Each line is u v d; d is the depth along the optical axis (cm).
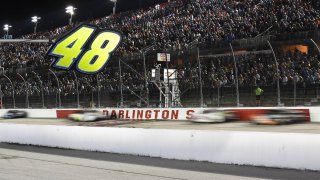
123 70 2594
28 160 1090
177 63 2502
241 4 2709
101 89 2508
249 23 2416
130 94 2300
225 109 1902
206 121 1900
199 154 1024
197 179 783
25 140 1527
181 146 1062
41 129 1468
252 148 934
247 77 2045
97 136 1281
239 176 806
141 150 1155
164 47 2650
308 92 1716
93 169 921
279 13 2327
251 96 1872
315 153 842
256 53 2150
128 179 792
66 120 2405
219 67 2178
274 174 820
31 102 2697
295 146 872
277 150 897
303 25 2123
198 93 2042
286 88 1770
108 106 2352
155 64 2442
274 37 2058
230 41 2225
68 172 880
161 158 1098
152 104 2247
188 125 1834
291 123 1692
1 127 1642
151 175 834
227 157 971
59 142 1397
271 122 1700
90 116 2233
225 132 984
